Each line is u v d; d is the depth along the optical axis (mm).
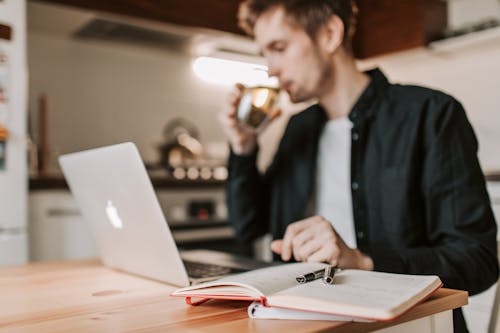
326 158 1375
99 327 548
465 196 987
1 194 1914
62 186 2285
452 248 875
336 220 1328
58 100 3342
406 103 1145
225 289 598
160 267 818
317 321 525
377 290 571
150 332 517
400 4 2756
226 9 2625
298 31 1168
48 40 3307
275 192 1450
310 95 1248
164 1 2416
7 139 1926
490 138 2910
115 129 3562
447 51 2818
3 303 699
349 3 1207
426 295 578
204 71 3785
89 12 2293
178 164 3498
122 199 808
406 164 1103
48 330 544
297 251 804
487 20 2586
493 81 2881
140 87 3674
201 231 2908
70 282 861
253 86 1225
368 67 3193
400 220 1101
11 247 1921
